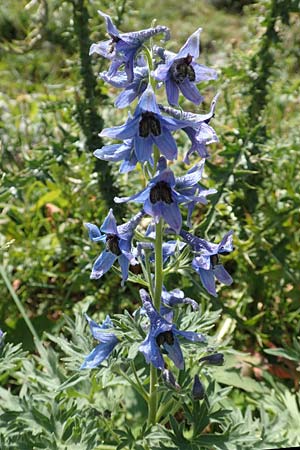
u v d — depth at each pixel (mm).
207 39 913
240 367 420
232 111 519
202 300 441
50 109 483
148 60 249
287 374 427
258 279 468
